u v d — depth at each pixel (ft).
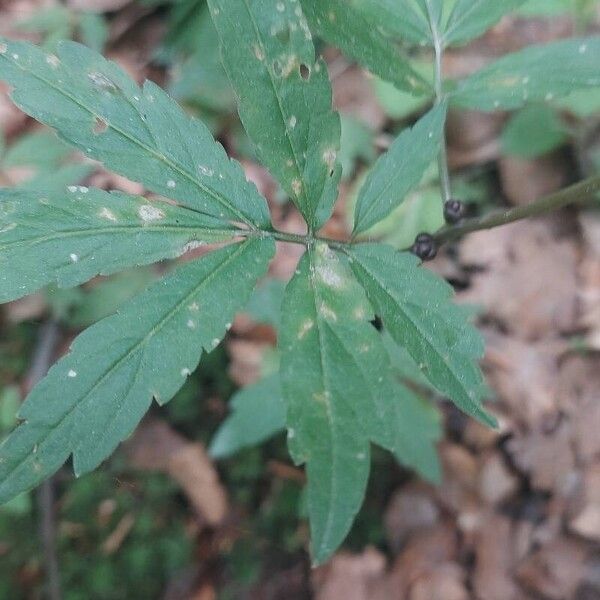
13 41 0.32
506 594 0.77
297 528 0.77
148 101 0.33
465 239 0.90
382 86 0.83
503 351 0.86
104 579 0.72
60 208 0.31
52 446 0.29
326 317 0.32
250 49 0.32
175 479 0.77
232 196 0.34
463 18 0.42
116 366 0.30
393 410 0.31
